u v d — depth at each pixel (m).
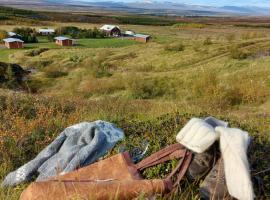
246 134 3.63
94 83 38.25
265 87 26.47
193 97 28.86
